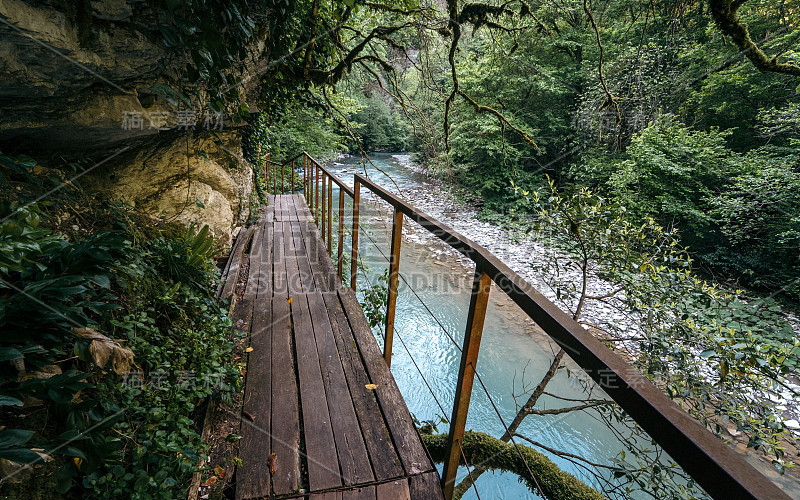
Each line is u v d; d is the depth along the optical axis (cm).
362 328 257
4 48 119
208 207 334
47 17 122
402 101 502
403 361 555
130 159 265
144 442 131
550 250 887
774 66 254
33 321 112
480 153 1305
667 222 967
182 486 133
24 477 98
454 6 392
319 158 1299
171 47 177
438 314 680
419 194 1498
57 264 130
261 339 244
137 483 118
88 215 201
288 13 296
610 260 328
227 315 261
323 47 432
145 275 199
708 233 962
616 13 752
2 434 89
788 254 795
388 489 144
